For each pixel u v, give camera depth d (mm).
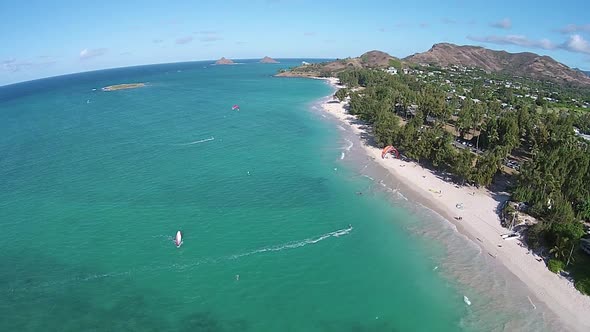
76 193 104688
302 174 118938
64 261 74812
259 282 69125
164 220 90000
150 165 126875
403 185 109750
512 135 129625
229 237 83125
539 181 90062
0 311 62125
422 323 60312
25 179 115438
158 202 99250
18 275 70812
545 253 76125
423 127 157500
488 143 135000
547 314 61500
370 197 102938
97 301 64375
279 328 59125
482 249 78500
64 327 58938
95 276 70500
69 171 121812
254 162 129625
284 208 96688
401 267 73625
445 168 120875
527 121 142750
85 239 82188
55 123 199000
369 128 176125
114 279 69750
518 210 90875
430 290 67438
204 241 81438
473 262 74500
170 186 109438
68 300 64625
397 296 66062
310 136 163125
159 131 173250
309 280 69875
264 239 82625
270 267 73188
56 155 139000
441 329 59156
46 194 104375
